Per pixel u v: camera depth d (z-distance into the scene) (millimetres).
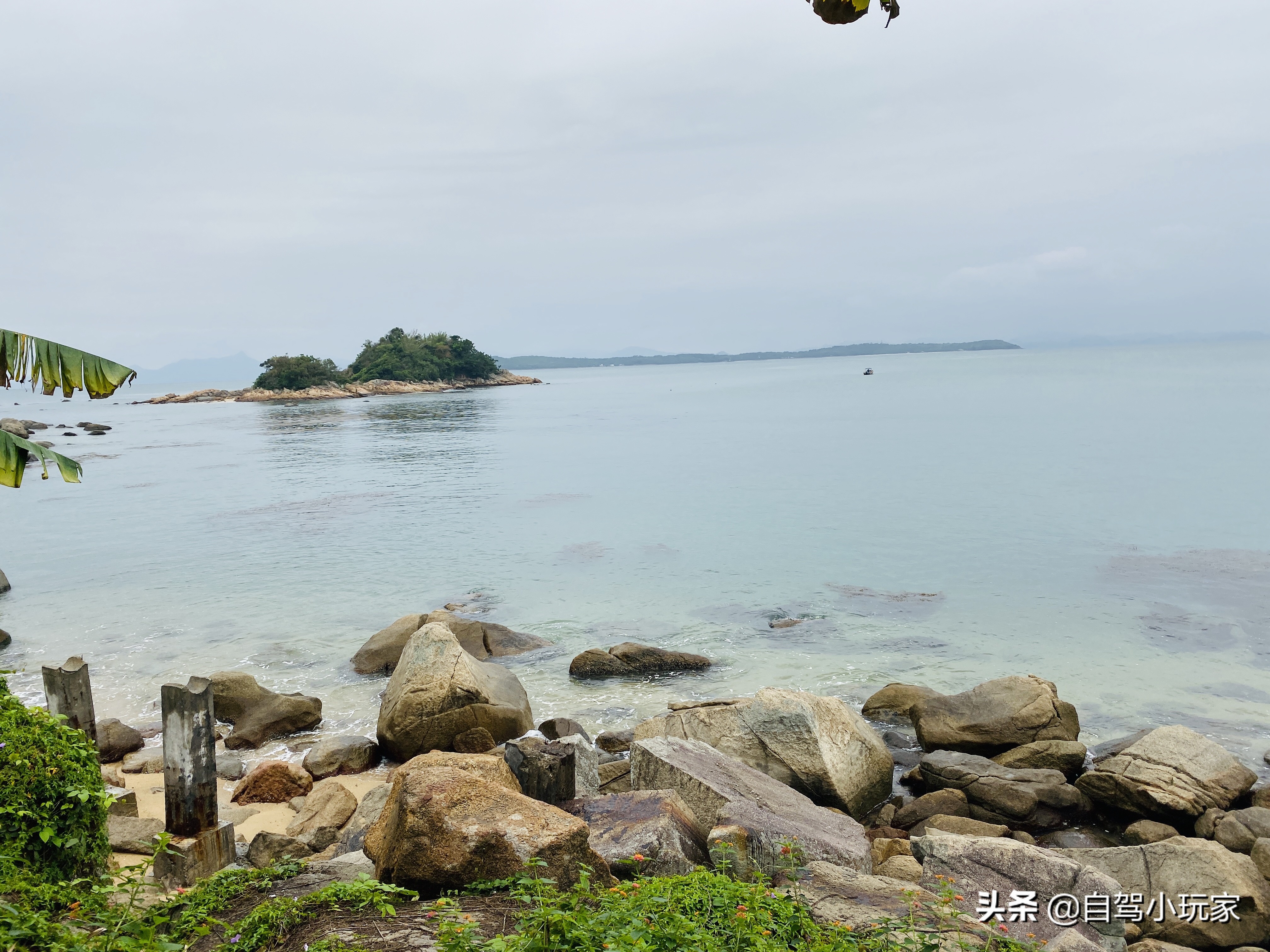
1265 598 20453
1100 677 16000
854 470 43125
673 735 12125
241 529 31906
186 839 7820
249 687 14844
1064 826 11031
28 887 5246
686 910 5180
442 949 4301
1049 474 39219
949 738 13078
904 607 20625
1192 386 105562
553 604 21516
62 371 8383
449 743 13227
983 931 5766
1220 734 13547
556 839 5551
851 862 7512
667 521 31594
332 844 9695
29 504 38844
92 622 20578
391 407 122438
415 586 23484
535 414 99250
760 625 19578
